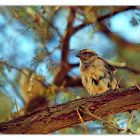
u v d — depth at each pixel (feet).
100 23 28.17
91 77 23.59
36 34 27.27
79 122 18.07
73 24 28.73
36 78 27.76
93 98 18.01
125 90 17.93
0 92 27.17
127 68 28.09
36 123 17.93
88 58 24.02
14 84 27.73
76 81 28.66
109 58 29.73
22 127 17.95
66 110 17.90
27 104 27.73
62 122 17.93
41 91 28.02
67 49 28.81
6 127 17.99
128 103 17.84
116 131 20.38
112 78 23.61
